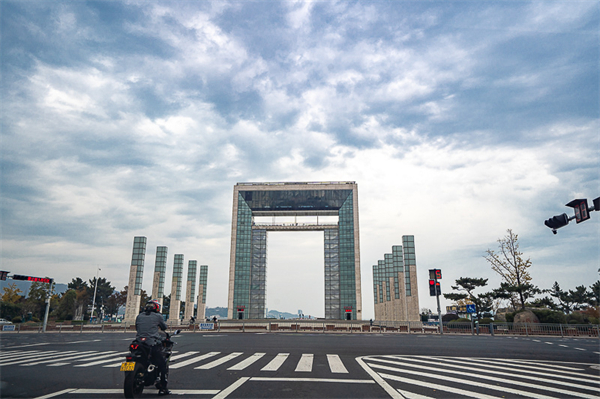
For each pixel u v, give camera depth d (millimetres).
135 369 7156
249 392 7953
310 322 62562
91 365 12070
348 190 85125
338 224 83812
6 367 11680
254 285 81625
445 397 7652
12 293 78875
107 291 104625
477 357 14805
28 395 7688
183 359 13531
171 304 69312
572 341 25766
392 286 69750
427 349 17984
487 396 7809
